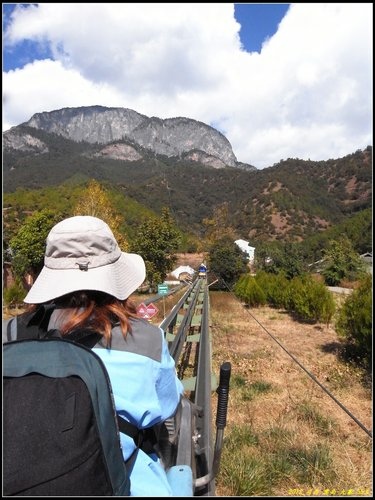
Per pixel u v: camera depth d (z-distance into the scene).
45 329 1.30
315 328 13.04
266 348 9.55
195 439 1.91
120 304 1.31
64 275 1.27
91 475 0.98
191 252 83.25
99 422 1.01
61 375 1.02
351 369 7.40
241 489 3.35
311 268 50.16
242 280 23.42
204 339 5.36
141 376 1.20
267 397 5.87
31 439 0.95
